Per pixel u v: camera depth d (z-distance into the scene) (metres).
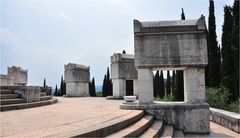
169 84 36.78
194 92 12.84
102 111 11.86
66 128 7.18
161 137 9.59
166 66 12.89
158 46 12.96
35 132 6.59
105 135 7.36
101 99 23.28
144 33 12.98
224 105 19.55
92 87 41.34
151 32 12.91
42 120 8.82
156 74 36.03
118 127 8.27
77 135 6.07
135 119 10.28
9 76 23.72
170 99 25.33
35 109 12.76
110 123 8.02
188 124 12.56
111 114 10.62
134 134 8.26
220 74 24.20
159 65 12.87
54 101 17.72
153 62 12.91
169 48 12.88
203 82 12.84
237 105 17.80
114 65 24.17
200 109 12.55
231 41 22.38
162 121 12.20
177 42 12.88
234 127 12.80
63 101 19.80
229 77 22.27
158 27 12.93
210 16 25.16
